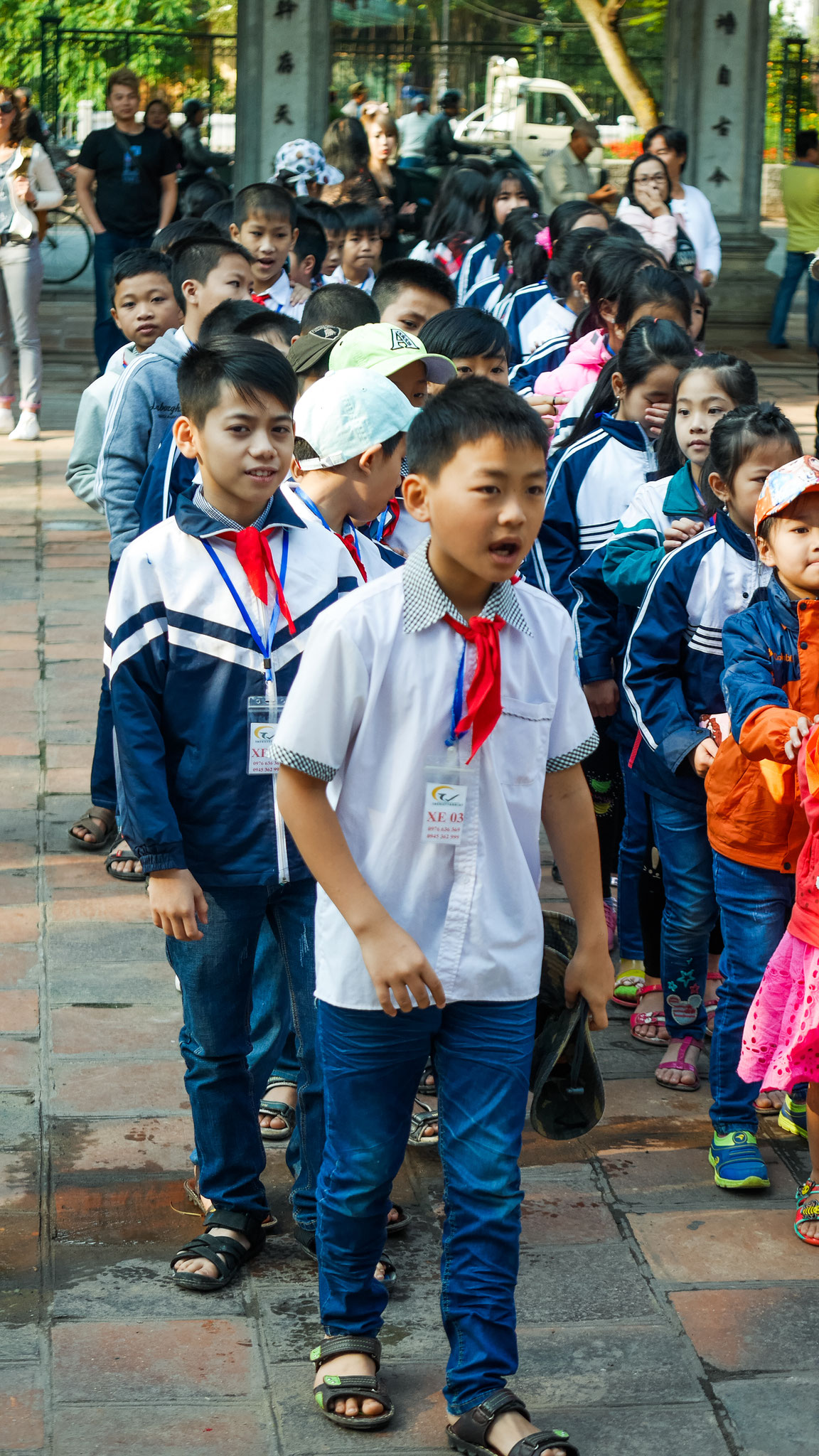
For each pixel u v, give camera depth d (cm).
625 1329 289
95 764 489
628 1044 409
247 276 444
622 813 442
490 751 241
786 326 1512
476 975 244
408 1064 252
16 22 2177
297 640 289
